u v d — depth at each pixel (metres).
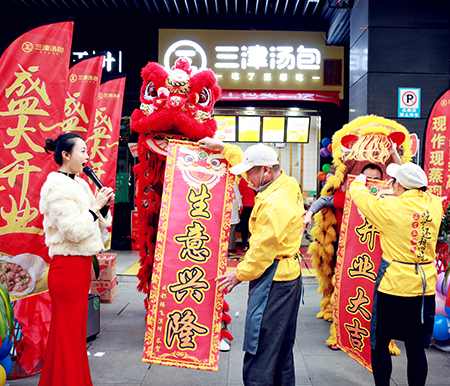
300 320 3.62
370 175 2.93
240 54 6.78
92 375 2.57
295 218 1.98
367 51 5.01
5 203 2.36
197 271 2.26
